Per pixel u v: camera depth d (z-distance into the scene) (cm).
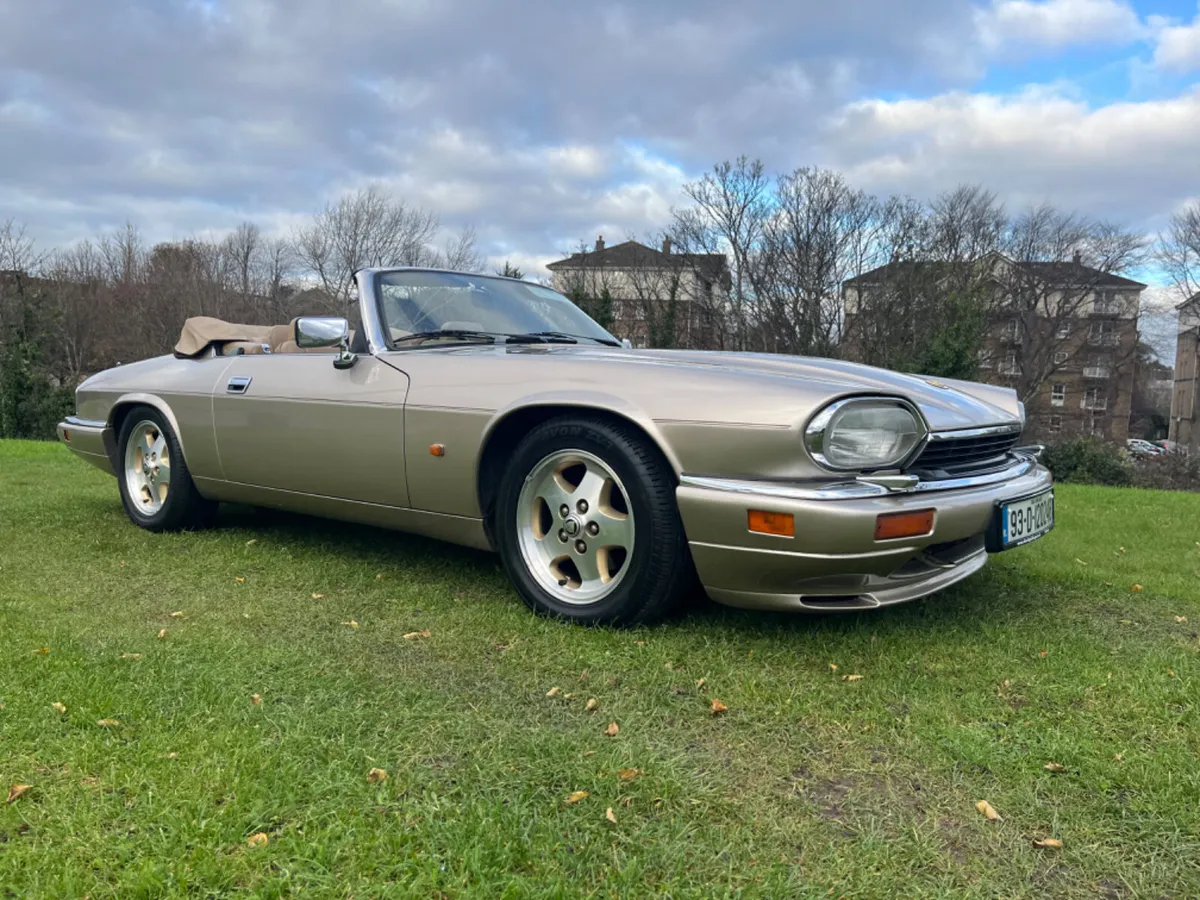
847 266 3102
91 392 444
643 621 265
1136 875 148
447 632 265
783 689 224
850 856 150
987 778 179
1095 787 176
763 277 3114
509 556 288
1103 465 2177
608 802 165
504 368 292
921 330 3005
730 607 290
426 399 301
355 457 323
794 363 292
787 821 161
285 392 346
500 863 144
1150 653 261
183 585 316
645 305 3200
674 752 188
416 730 194
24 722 189
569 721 202
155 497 418
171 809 156
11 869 139
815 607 244
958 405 290
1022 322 3903
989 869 148
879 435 240
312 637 258
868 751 191
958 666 243
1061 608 312
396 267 367
